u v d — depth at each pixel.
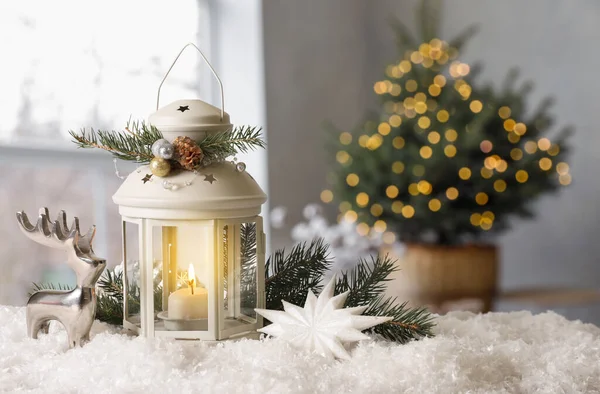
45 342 0.81
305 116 3.28
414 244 2.64
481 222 2.53
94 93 2.68
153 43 2.85
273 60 3.11
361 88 3.62
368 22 3.65
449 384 0.70
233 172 0.83
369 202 2.60
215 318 0.81
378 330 0.86
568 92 3.18
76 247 0.79
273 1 3.11
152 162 0.80
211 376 0.70
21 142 2.49
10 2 2.45
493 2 3.35
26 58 2.50
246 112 3.07
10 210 2.48
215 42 3.07
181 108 0.83
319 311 0.81
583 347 0.80
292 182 3.21
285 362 0.73
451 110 2.61
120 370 0.71
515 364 0.78
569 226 3.19
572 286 3.06
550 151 2.62
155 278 0.81
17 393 0.70
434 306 2.47
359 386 0.71
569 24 3.17
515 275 3.33
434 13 3.30
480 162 2.54
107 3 2.71
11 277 2.50
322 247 0.94
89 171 2.66
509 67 3.32
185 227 0.81
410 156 2.57
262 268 0.86
